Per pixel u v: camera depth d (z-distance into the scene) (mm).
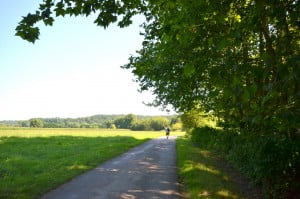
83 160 19328
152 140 45531
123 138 47062
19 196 10281
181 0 8023
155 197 10664
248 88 4566
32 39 6703
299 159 9648
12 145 31891
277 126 5707
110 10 7285
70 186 12195
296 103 5012
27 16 6613
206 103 20641
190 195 10938
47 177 13664
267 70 4898
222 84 6316
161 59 16453
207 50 9461
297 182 9562
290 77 4277
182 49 12305
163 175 14922
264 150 10102
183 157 20734
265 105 5340
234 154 16016
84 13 7043
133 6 7691
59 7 6762
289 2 5691
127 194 11008
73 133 67250
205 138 28844
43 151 26500
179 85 19250
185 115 43438
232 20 7617
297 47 5641
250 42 11766
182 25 7574
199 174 14070
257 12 5727
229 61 9516
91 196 10641
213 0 7121
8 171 15977
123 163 18969
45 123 154625
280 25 6164
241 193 11336
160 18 10555
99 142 37469
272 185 9992
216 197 10305
